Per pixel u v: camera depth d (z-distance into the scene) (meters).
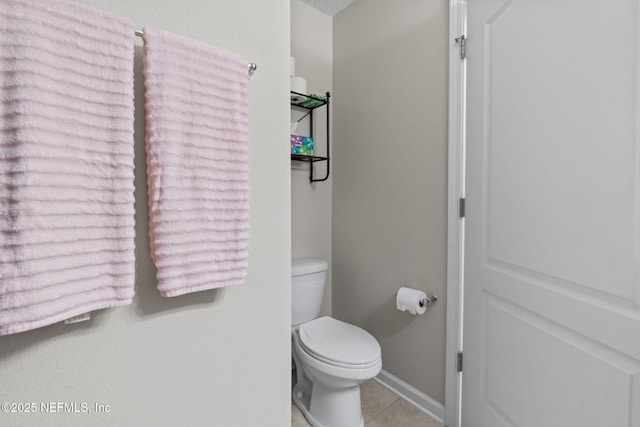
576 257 0.86
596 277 0.80
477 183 1.25
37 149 0.41
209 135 0.58
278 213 0.76
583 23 0.84
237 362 0.70
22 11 0.41
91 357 0.52
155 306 0.58
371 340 1.44
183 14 0.61
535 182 0.99
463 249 1.34
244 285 0.70
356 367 1.25
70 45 0.44
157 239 0.53
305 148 1.75
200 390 0.64
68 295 0.44
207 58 0.58
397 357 1.67
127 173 0.49
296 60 1.86
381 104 1.71
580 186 0.85
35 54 0.41
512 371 1.08
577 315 0.85
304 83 1.71
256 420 0.73
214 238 0.59
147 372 0.58
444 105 1.40
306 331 1.54
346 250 1.97
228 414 0.69
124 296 0.50
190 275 0.56
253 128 0.71
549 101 0.94
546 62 0.95
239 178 0.63
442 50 1.41
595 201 0.81
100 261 0.48
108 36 0.48
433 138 1.46
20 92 0.40
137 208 0.56
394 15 1.64
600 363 0.80
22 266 0.40
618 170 0.75
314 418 1.47
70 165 0.44
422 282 1.52
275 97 0.75
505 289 1.11
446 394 1.41
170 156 0.53
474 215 1.27
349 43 1.91
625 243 0.74
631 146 0.73
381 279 1.74
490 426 1.19
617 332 0.76
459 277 1.35
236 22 0.68
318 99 1.75
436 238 1.45
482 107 1.22
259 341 0.73
